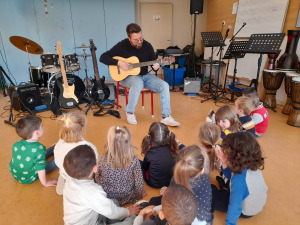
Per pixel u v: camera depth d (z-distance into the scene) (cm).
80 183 101
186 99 398
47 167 181
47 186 167
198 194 108
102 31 528
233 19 445
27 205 149
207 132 139
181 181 107
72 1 494
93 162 102
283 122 284
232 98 370
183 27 622
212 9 532
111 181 130
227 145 117
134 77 276
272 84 324
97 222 113
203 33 371
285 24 331
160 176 152
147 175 166
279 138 239
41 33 501
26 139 158
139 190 143
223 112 171
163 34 620
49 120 302
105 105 364
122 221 118
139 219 108
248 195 116
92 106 361
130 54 280
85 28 518
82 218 102
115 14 522
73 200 100
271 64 332
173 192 77
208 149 142
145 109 341
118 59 277
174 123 266
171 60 284
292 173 179
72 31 513
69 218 101
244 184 113
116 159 122
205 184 111
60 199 155
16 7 475
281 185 165
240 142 113
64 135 147
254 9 382
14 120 300
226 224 121
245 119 199
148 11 596
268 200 150
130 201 146
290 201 150
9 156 210
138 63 277
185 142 232
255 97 219
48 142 237
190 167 103
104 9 514
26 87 334
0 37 484
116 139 120
